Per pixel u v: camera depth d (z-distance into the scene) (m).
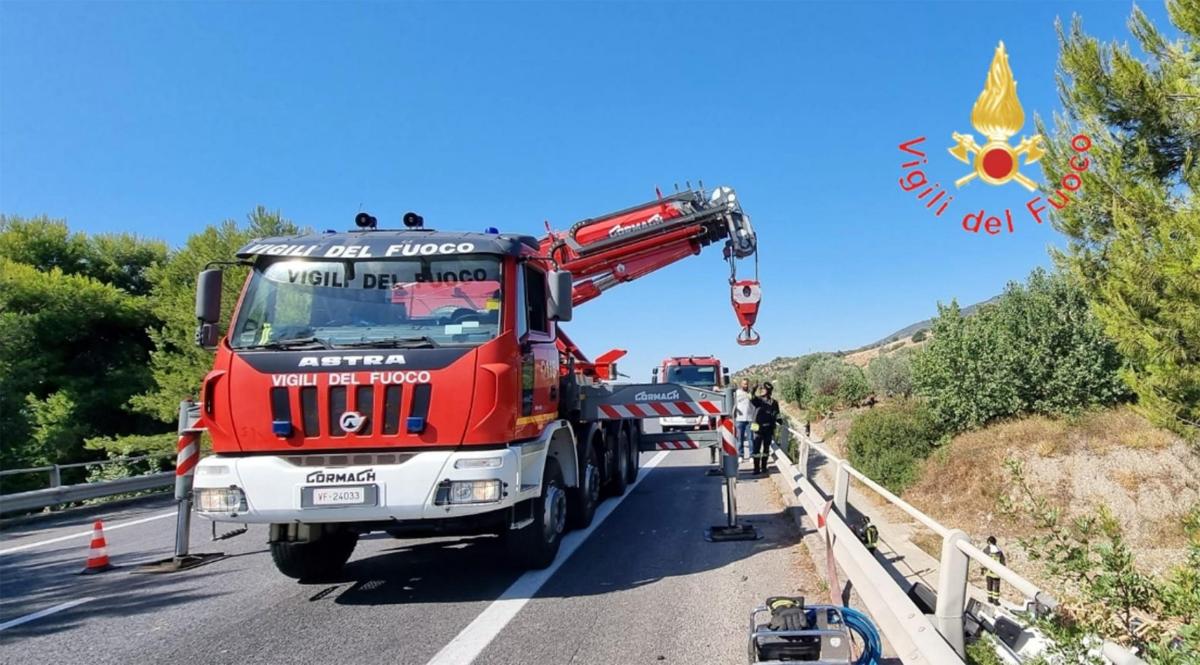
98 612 6.43
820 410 26.98
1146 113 7.51
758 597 6.26
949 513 9.62
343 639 5.44
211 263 6.59
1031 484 9.35
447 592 6.65
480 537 9.16
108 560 8.53
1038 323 11.84
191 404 8.48
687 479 14.90
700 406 8.81
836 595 5.63
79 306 29.34
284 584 7.16
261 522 5.84
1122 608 3.45
